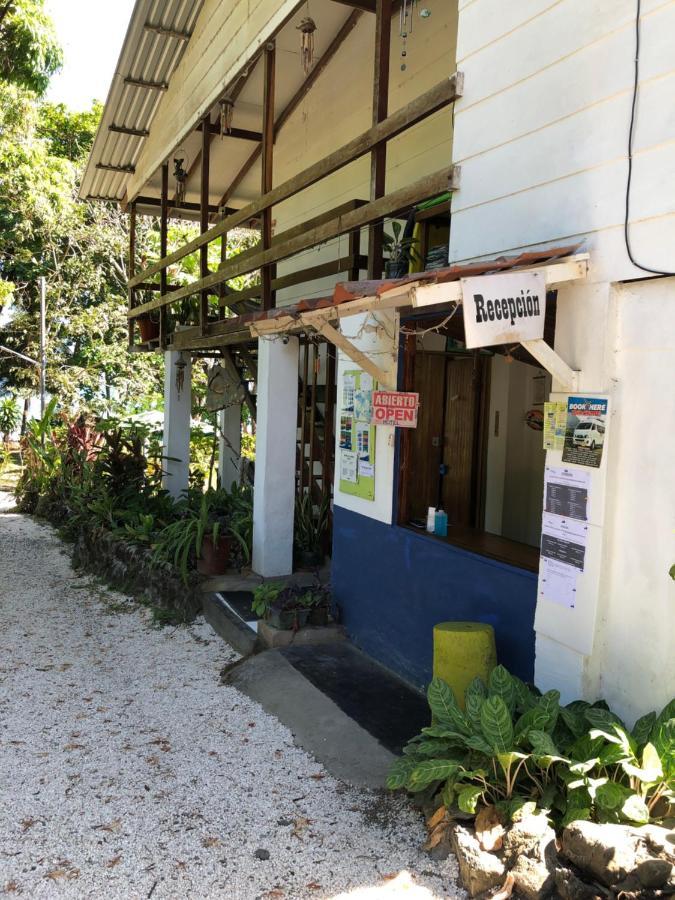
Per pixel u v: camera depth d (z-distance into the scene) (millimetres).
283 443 7191
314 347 7488
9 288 16172
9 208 19797
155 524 8836
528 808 2963
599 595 3361
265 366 7121
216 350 10430
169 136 8828
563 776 3029
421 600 4883
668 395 3098
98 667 5668
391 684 4992
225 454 11383
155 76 8633
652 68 3139
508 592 4082
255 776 3936
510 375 6309
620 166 3285
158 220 21047
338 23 7113
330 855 3213
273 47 6285
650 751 2834
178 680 5383
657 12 3119
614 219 3311
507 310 3289
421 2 6773
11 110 16188
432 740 3457
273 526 7199
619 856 2592
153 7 7426
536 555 4309
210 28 7379
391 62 7375
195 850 3264
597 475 3348
